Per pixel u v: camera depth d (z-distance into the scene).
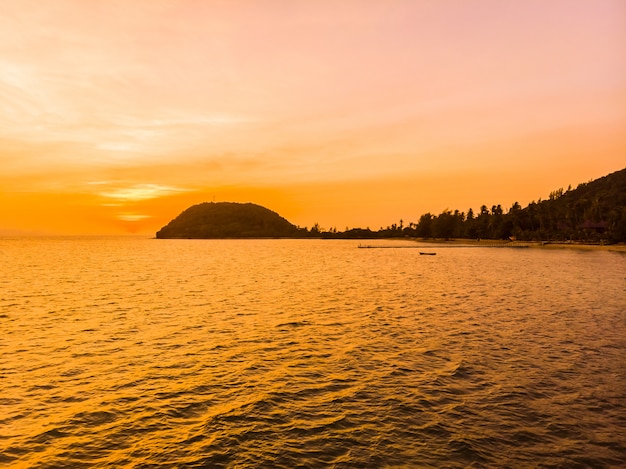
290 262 100.94
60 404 15.41
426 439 12.78
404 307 35.41
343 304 37.19
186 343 23.77
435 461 11.58
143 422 13.98
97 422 13.99
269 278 61.91
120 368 19.42
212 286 51.88
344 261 103.94
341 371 18.86
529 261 92.94
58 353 21.86
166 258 121.00
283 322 29.38
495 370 18.84
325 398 15.87
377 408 14.95
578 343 23.27
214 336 25.38
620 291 44.84
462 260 100.12
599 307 34.91
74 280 59.19
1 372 18.80
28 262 99.00
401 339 24.38
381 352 21.75
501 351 21.78
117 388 16.97
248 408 15.01
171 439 12.85
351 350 22.14
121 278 62.19
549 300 38.84
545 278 58.25
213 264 94.62
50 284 54.16
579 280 55.50
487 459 11.67
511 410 14.73
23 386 17.14
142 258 120.44
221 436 13.02
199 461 11.62
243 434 13.14
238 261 106.25
